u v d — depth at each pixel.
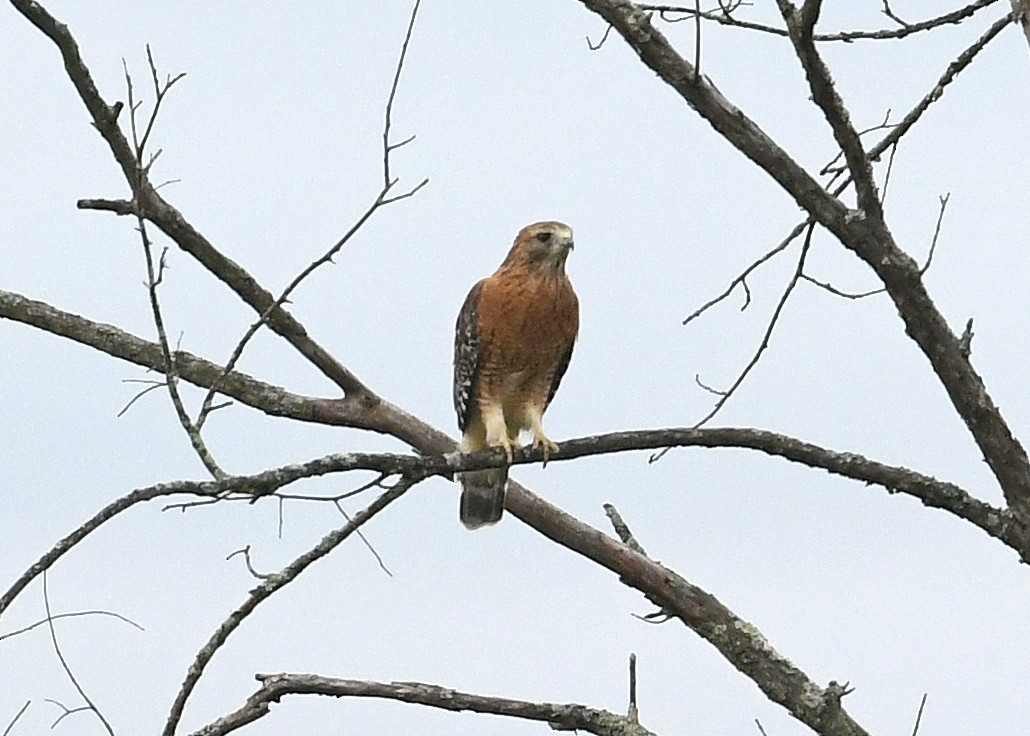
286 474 9.44
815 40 10.98
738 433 10.33
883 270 10.27
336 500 9.62
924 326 10.38
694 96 10.32
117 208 12.90
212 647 10.02
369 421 14.04
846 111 9.90
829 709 12.08
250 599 10.02
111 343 13.39
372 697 11.16
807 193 10.27
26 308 13.43
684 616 12.88
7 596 9.34
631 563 13.03
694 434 10.30
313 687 11.02
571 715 11.36
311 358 13.76
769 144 10.34
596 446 10.27
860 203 10.23
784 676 12.35
